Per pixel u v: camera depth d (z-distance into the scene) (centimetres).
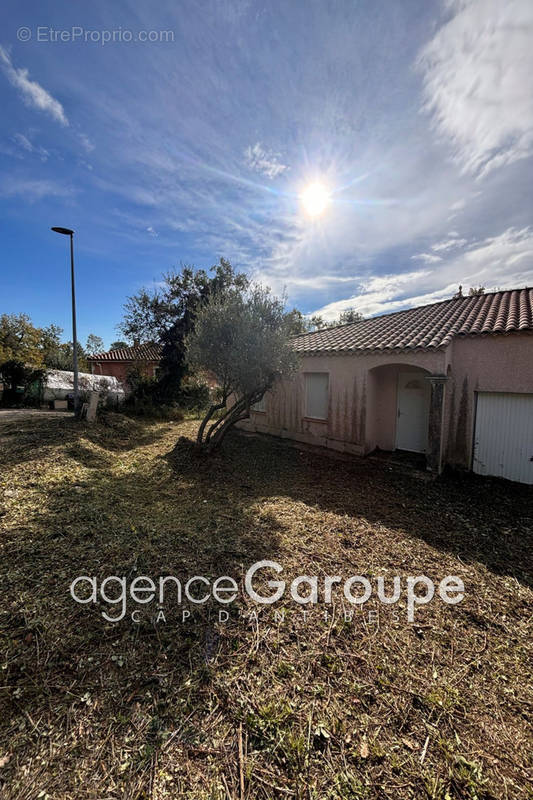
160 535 433
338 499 613
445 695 235
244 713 216
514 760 196
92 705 214
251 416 1231
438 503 605
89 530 423
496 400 743
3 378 1702
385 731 209
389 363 830
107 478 636
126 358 2617
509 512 572
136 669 242
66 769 180
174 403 1574
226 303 723
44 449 709
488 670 258
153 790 173
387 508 576
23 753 186
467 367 769
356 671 252
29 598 300
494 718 220
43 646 254
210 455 812
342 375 930
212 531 459
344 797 174
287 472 772
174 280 1683
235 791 174
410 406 938
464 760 194
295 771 185
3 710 207
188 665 248
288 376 762
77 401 1111
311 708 221
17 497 490
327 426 977
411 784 181
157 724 205
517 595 353
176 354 1653
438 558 420
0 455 659
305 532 473
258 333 695
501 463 740
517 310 800
